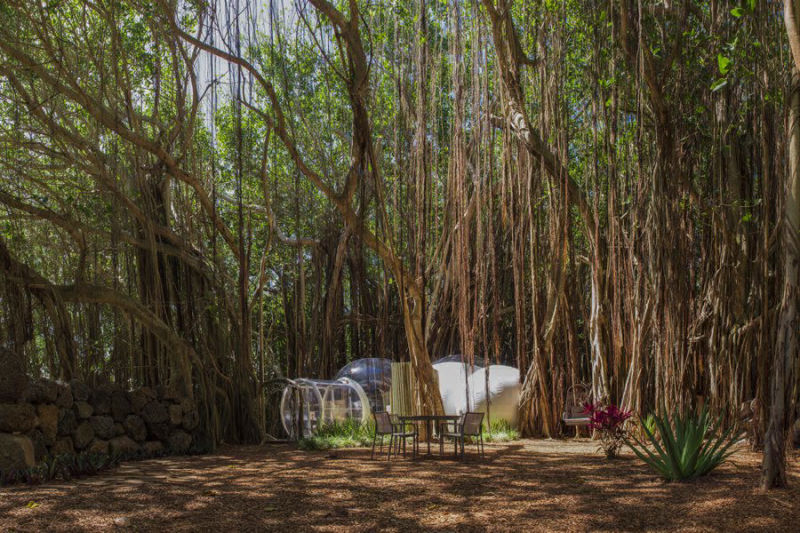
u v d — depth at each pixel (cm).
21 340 1185
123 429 1203
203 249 1612
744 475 748
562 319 1450
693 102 1130
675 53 1036
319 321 2002
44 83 1248
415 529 536
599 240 1374
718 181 1118
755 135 1037
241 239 1139
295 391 1609
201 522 568
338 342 2067
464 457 1048
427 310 1731
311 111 1712
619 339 1291
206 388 1475
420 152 1197
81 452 1085
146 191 1413
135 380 1455
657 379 1118
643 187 1183
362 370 1812
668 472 739
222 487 757
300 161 1142
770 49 955
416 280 1284
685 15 1055
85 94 1133
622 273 1293
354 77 1084
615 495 655
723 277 1139
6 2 1032
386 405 1692
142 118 1405
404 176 1344
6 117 1359
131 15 1357
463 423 1020
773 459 648
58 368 1464
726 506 577
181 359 1404
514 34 1226
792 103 678
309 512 606
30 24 1187
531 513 584
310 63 1482
